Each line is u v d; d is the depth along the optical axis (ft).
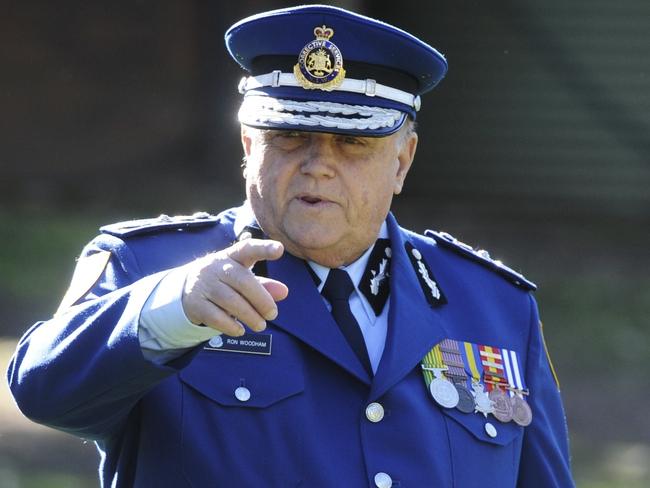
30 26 149.28
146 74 151.23
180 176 149.38
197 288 27.40
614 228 144.56
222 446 31.22
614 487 71.92
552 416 36.27
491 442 33.94
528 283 37.40
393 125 32.91
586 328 107.96
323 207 32.35
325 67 32.65
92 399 28.91
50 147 149.07
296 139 32.58
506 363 35.42
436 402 33.73
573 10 148.05
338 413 32.50
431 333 34.37
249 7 150.00
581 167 149.07
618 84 148.05
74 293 32.17
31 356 29.89
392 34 32.99
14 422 76.84
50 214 135.85
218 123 150.61
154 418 31.32
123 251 33.14
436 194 151.43
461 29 149.89
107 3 150.71
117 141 150.30
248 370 32.14
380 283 34.68
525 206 149.48
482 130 150.51
